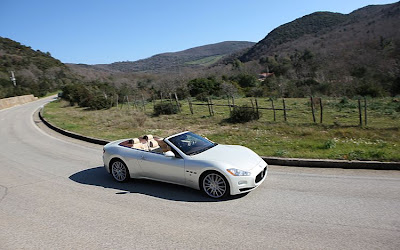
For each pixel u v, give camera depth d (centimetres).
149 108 2806
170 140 675
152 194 638
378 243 404
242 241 424
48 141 1420
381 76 3662
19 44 13200
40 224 508
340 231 443
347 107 2047
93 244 434
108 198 623
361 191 607
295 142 1073
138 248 416
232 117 1667
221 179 590
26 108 4006
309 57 5938
